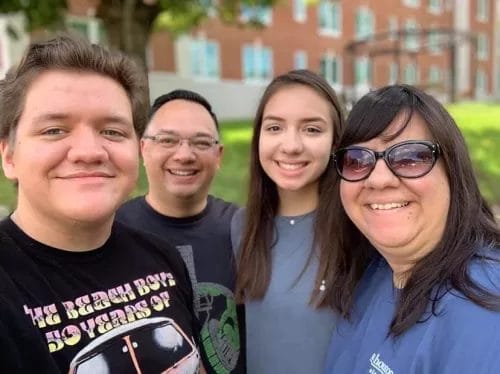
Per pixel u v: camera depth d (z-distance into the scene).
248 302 0.74
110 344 0.47
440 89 8.42
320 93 0.76
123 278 0.51
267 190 0.79
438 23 10.95
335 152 0.59
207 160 0.84
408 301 0.50
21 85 0.45
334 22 8.89
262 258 0.75
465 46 11.05
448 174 0.52
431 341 0.47
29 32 3.61
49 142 0.45
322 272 0.70
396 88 0.55
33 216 0.47
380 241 0.54
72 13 5.12
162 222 0.83
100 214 0.46
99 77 0.47
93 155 0.45
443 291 0.48
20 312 0.43
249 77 7.65
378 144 0.53
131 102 0.50
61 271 0.47
